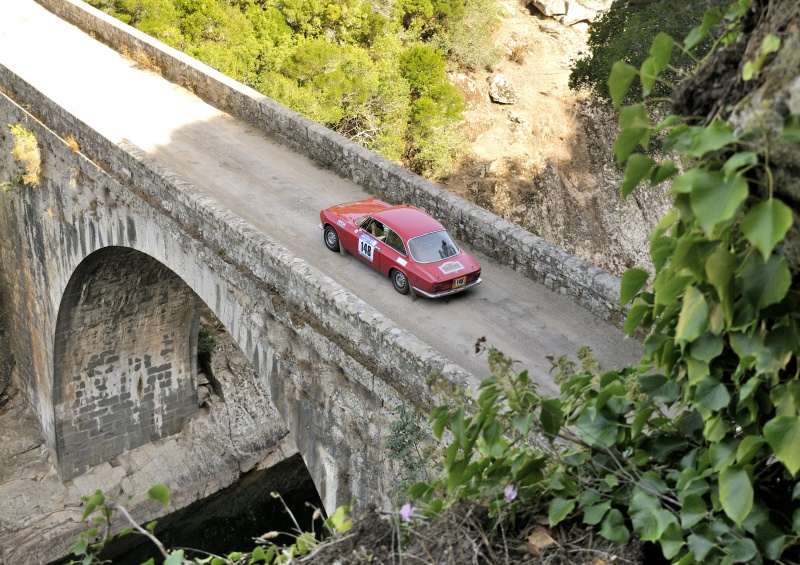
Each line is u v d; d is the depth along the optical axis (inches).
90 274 1062.4
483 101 1961.1
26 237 1144.8
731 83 172.7
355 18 1689.2
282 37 1588.3
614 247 1913.1
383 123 1621.6
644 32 869.8
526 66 2059.5
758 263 158.7
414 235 642.8
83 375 1237.1
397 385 512.1
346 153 850.8
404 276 641.0
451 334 595.8
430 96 1702.8
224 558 210.2
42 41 1200.8
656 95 921.5
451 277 622.8
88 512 194.9
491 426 204.8
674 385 197.9
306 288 585.0
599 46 1048.2
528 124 1961.1
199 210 706.2
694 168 164.4
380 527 210.1
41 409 1315.2
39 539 1206.3
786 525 179.2
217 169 867.4
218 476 1334.9
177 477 1312.7
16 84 1053.8
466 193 1813.5
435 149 1728.6
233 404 1403.8
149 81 1092.5
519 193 1883.6
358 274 681.0
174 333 1274.6
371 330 526.3
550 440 208.8
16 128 1004.6
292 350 618.2
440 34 1913.1
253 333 663.1
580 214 1921.8
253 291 641.6
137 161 797.9
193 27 1507.1
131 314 1189.1
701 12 789.9
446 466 202.5
